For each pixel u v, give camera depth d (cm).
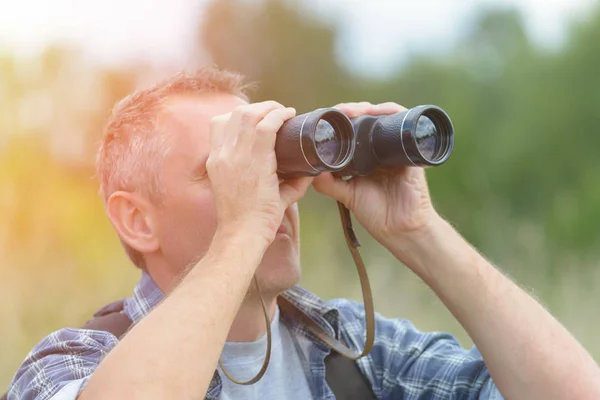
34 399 346
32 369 366
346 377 420
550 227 1184
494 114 1454
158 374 302
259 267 382
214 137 358
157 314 319
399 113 376
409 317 894
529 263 1050
